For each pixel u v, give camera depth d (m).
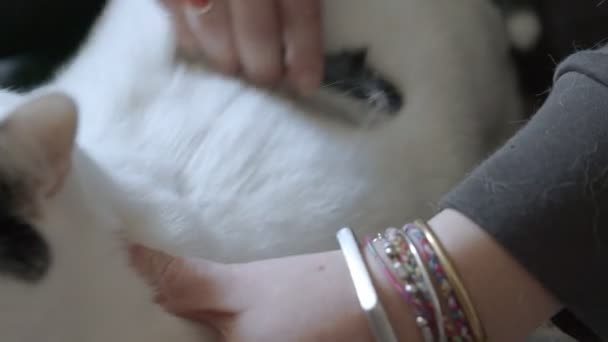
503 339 0.59
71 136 0.55
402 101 0.74
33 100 0.55
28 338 0.54
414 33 0.75
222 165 0.67
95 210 0.59
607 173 0.58
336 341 0.58
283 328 0.58
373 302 0.57
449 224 0.60
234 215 0.66
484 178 0.60
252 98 0.70
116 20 0.75
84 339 0.56
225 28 0.70
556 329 0.71
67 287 0.55
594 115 0.58
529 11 0.79
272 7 0.69
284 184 0.68
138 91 0.69
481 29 0.78
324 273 0.60
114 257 0.58
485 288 0.58
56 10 0.82
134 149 0.66
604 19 0.75
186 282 0.60
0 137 0.54
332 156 0.70
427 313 0.58
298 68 0.71
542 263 0.58
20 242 0.53
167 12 0.71
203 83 0.70
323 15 0.73
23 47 0.83
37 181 0.55
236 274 0.61
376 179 0.71
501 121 0.81
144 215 0.63
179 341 0.59
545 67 0.80
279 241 0.67
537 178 0.59
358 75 0.73
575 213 0.58
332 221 0.69
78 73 0.72
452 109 0.75
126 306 0.58
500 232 0.58
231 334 0.59
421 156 0.74
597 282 0.58
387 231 0.61
